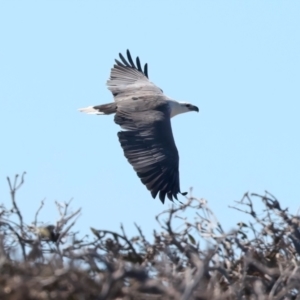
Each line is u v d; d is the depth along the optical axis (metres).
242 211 14.43
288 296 13.17
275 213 14.36
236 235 13.95
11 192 14.08
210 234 13.98
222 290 13.39
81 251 13.34
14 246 13.78
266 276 13.95
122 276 11.64
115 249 13.88
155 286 11.74
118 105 21.08
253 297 12.81
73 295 12.02
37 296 11.64
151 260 13.64
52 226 14.10
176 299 11.59
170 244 13.93
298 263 13.66
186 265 13.68
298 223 14.16
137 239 14.30
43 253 13.90
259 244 14.38
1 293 11.71
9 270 12.35
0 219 14.01
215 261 13.54
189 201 14.26
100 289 12.12
